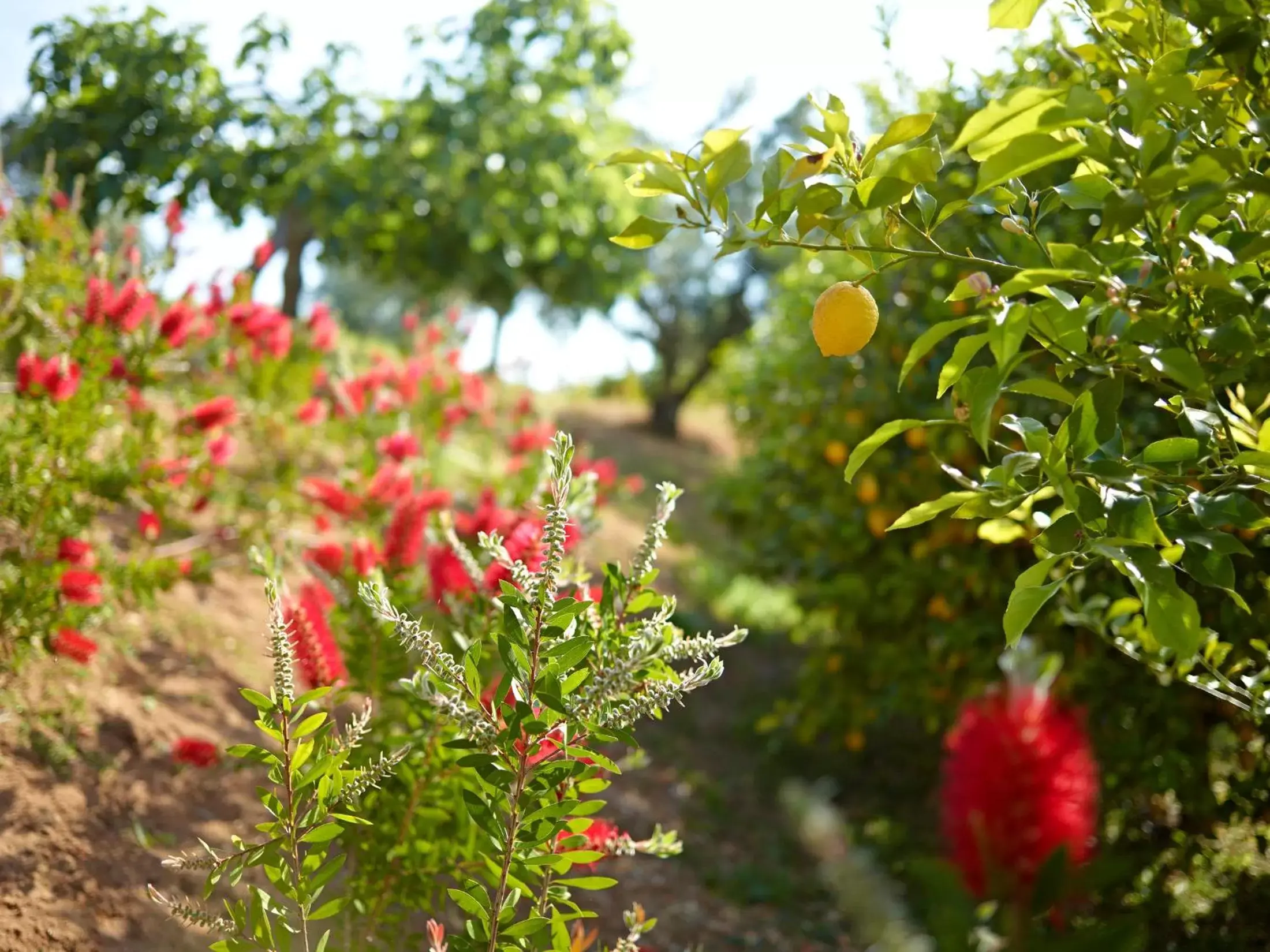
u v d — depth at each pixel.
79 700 3.00
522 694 1.51
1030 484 1.47
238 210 7.71
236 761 3.12
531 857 1.60
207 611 3.95
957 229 4.22
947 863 0.53
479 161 8.81
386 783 2.22
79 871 2.45
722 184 1.39
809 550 5.38
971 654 4.30
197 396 4.83
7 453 2.92
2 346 3.66
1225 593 2.68
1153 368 1.33
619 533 9.05
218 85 8.00
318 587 2.50
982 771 0.54
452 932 2.83
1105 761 3.44
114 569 3.14
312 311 5.59
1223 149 1.12
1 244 3.72
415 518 2.60
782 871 4.22
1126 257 1.30
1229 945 2.85
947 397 4.30
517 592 1.51
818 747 5.84
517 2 9.26
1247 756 3.26
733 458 17.98
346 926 2.18
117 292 3.76
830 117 1.40
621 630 1.78
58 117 7.66
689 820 4.55
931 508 1.41
